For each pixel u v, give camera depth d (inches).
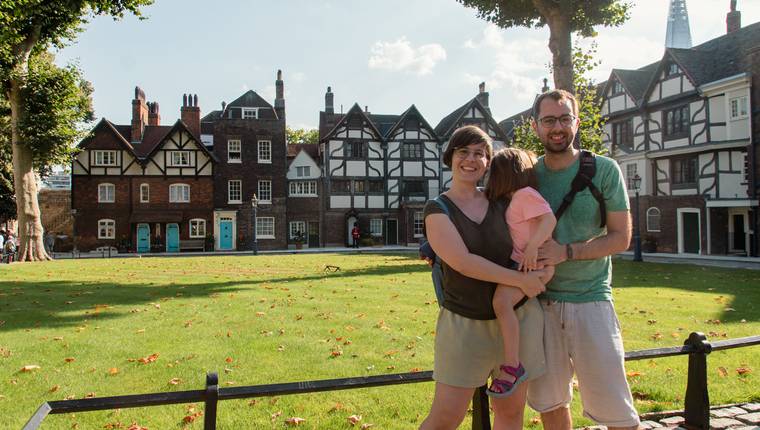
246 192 1417.3
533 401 112.1
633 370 201.3
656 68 1138.7
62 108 911.0
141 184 1364.4
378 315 318.0
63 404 87.9
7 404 172.7
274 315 319.6
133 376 201.6
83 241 1330.0
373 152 1449.3
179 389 186.9
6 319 309.9
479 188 108.3
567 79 633.6
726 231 955.3
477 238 95.8
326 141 1430.9
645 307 341.4
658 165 1090.1
